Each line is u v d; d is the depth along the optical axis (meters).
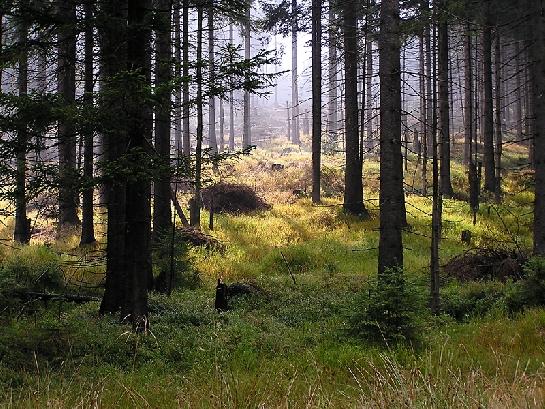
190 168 8.56
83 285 13.47
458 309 11.26
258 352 8.38
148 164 8.09
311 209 25.23
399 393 4.26
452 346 7.87
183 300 12.54
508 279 12.34
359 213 23.31
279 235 20.81
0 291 10.06
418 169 33.56
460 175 32.81
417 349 8.01
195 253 17.45
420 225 21.58
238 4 13.84
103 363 7.55
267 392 5.55
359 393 5.69
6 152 7.84
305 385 6.11
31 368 7.00
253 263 17.44
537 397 4.41
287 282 14.47
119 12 9.57
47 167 8.06
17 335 8.02
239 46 8.69
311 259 17.55
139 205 8.99
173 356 8.20
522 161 37.66
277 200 28.50
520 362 6.92
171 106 8.35
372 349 8.00
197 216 21.48
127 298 9.66
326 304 11.88
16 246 17.12
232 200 25.86
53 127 8.23
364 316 8.69
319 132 26.83
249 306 12.09
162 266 14.05
